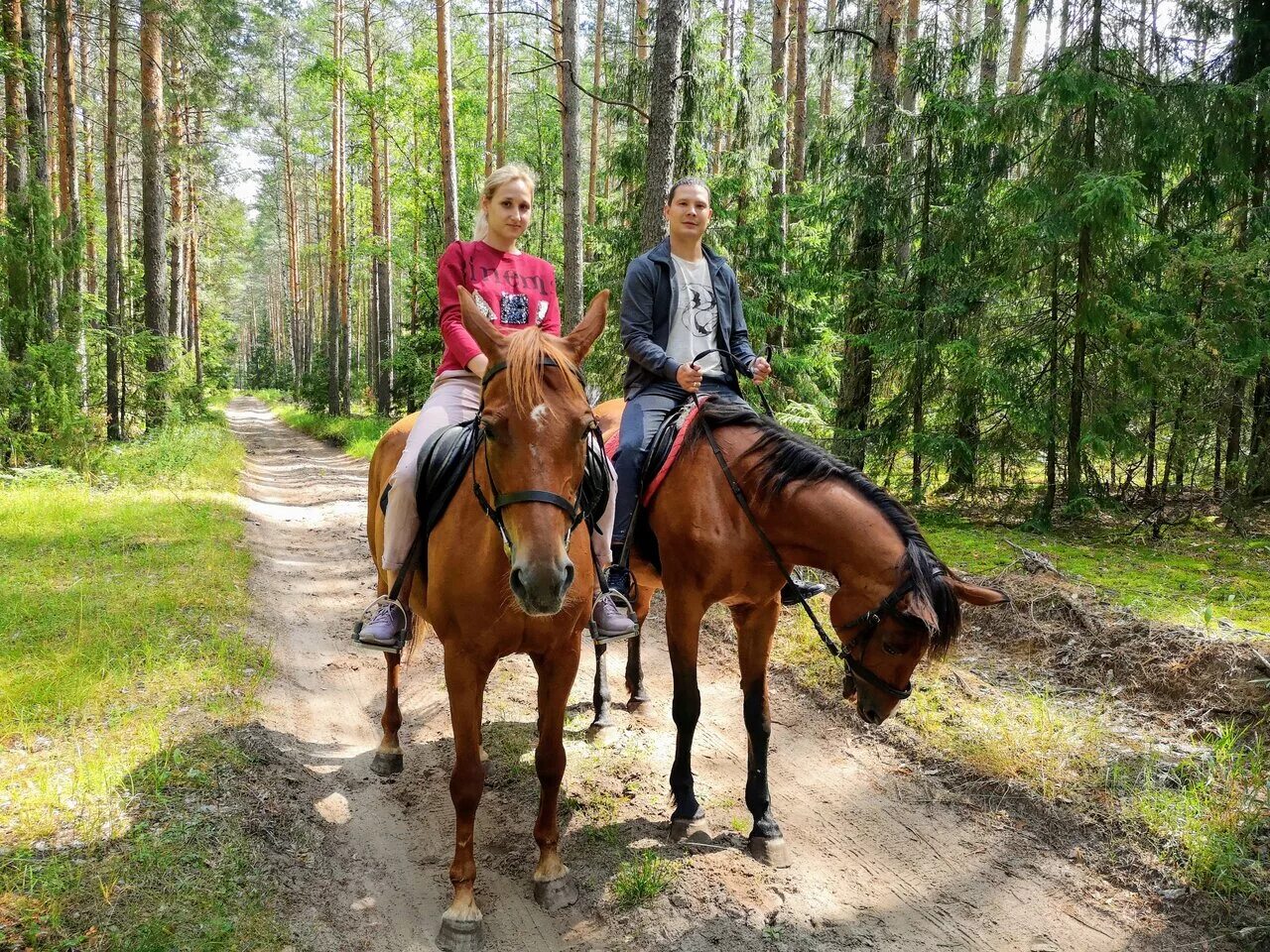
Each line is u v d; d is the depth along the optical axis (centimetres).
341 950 281
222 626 569
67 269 1276
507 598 280
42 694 421
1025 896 317
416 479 327
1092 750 400
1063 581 613
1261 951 278
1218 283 800
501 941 291
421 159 2638
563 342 271
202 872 298
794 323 1232
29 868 284
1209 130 847
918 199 1060
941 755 418
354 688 521
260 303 8831
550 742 308
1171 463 956
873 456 1051
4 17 1292
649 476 369
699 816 356
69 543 765
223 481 1294
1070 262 879
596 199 1773
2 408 1145
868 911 311
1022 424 886
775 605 361
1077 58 868
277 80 3625
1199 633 482
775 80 1470
